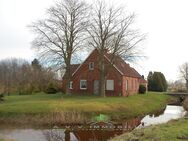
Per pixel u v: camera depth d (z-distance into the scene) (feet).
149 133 54.13
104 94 177.68
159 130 56.34
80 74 195.93
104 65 175.42
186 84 364.79
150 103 187.11
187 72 373.40
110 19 167.84
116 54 165.68
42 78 227.61
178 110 173.17
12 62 377.91
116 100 158.40
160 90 307.99
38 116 120.78
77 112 124.47
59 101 147.23
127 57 166.40
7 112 125.39
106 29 167.73
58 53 167.43
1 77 293.84
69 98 164.45
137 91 231.71
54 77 225.15
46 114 122.01
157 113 156.76
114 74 189.88
